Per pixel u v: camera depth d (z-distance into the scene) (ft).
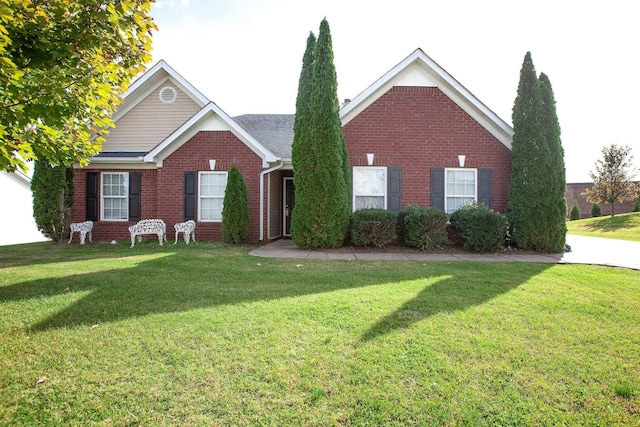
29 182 44.04
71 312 14.20
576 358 10.68
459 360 10.44
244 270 23.13
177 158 41.29
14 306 14.89
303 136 35.14
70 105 13.79
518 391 8.93
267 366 9.97
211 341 11.57
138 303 15.47
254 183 40.78
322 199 34.65
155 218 42.91
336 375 9.53
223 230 38.29
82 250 33.60
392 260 28.48
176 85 46.42
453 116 39.93
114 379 9.30
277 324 13.04
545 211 35.42
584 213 137.08
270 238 42.73
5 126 11.60
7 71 10.71
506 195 39.86
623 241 53.83
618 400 8.64
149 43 15.56
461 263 27.14
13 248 35.45
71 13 13.41
